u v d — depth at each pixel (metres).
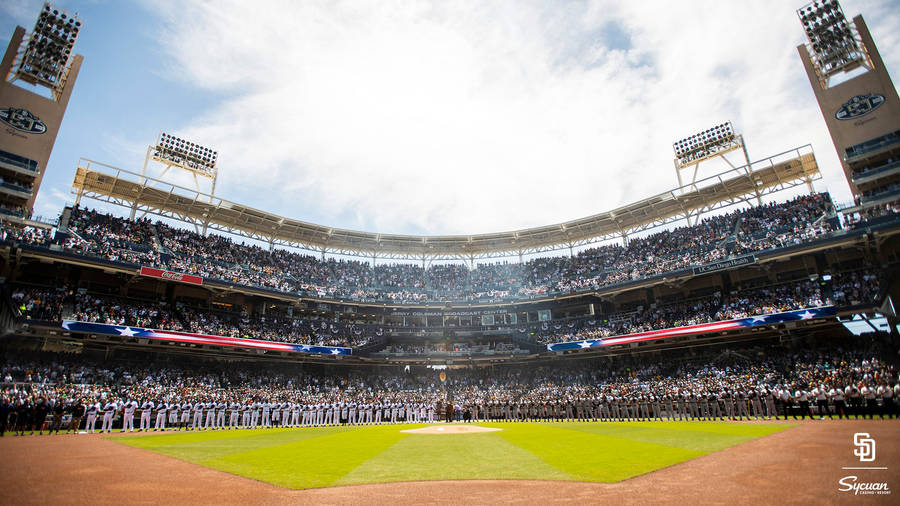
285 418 43.00
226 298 58.41
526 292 67.38
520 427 35.75
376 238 70.50
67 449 20.12
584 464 15.02
